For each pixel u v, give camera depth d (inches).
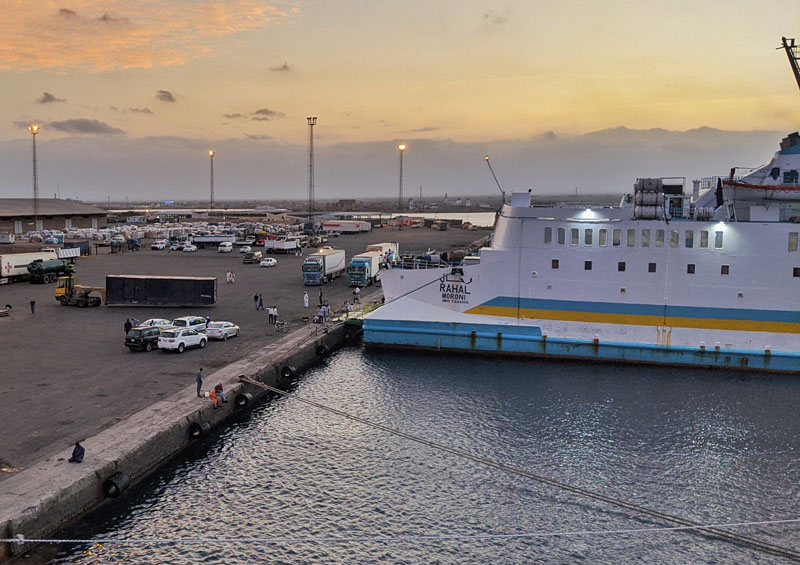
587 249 1624.0
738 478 1060.5
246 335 1872.5
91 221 6884.8
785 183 1628.9
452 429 1259.2
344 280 3120.1
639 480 1053.8
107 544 831.7
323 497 979.9
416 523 913.5
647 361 1610.5
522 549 857.5
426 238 6043.3
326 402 1421.0
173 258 4210.1
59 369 1473.9
